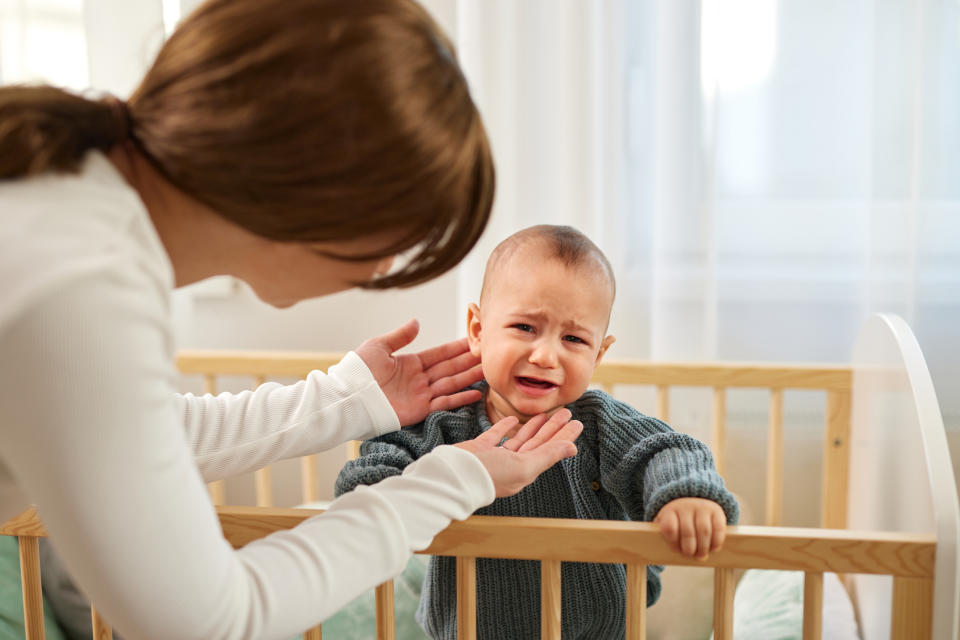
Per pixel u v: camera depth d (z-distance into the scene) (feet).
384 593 2.63
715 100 4.74
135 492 1.62
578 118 4.80
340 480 2.98
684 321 4.90
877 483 3.90
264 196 1.73
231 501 5.89
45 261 1.55
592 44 4.79
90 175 1.73
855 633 3.81
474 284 4.98
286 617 1.86
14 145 1.67
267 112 1.67
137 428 1.61
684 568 4.70
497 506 3.21
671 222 4.83
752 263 5.19
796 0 4.92
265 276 2.04
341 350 5.71
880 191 4.81
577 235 3.25
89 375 1.55
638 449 3.00
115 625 1.76
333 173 1.71
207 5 1.81
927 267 4.76
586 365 3.14
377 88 1.69
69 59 5.28
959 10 4.58
